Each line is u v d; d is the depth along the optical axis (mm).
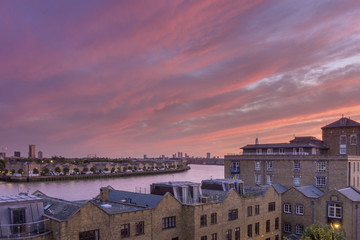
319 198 67188
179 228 50875
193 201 57125
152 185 59844
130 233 44219
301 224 69500
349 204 62531
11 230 37594
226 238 55625
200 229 50938
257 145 104375
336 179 79500
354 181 80438
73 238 38406
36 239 36656
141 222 45594
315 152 93375
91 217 40219
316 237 50562
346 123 94625
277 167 90875
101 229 41094
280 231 68438
